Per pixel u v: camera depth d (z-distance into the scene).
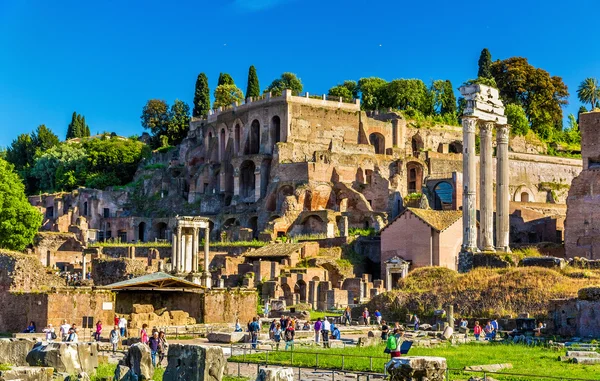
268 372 34.03
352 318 89.69
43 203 185.00
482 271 89.06
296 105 170.75
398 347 55.56
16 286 82.12
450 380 43.75
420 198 152.12
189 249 108.31
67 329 66.50
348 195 155.62
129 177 199.75
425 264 122.75
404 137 182.00
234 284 118.06
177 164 194.50
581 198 120.75
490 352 60.59
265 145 172.38
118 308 79.50
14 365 41.12
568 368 51.16
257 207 162.38
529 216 149.38
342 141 173.50
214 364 37.00
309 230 148.50
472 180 104.12
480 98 106.31
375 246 133.88
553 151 199.50
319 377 48.19
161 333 59.69
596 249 118.31
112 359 56.56
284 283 114.75
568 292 78.88
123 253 141.62
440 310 82.94
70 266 125.69
